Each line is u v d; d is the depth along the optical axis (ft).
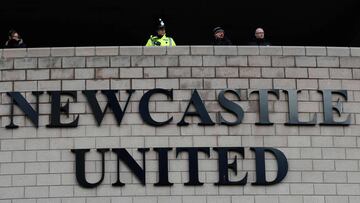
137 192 104.17
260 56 109.50
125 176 104.58
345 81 109.91
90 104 106.73
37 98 107.14
